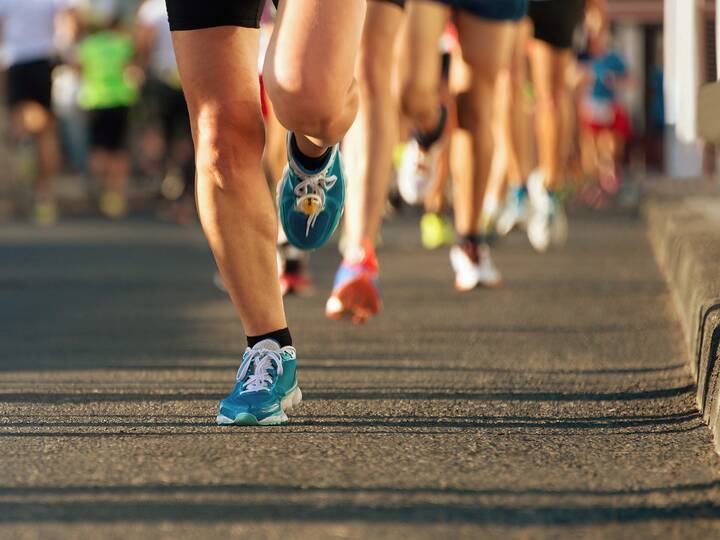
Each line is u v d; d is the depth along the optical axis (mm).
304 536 8781
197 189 12359
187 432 12188
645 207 42156
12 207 53438
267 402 12477
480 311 21953
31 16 49469
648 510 9375
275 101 11758
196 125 12250
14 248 37062
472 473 10469
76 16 50031
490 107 23203
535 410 13219
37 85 49938
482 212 24672
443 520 9109
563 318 20797
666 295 23516
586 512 9312
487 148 23656
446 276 27781
